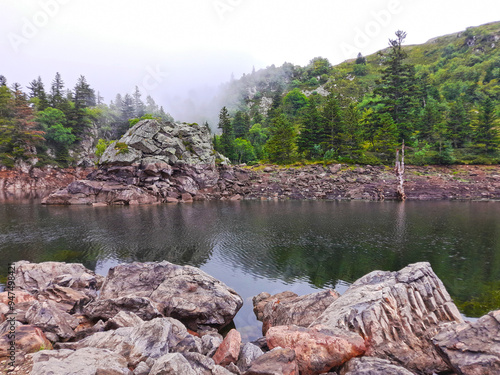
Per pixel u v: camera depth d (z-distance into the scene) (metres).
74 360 6.81
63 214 44.09
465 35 193.50
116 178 62.69
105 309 12.43
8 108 94.69
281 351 7.94
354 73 199.62
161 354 7.72
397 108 95.44
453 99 120.75
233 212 45.78
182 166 69.31
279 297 14.84
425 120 85.88
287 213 44.09
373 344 8.63
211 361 7.61
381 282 11.40
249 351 8.70
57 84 138.12
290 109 156.75
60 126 108.25
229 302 13.30
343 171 74.62
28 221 37.88
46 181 98.94
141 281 14.87
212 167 73.44
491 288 16.00
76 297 13.52
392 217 39.53
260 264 20.92
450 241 26.73
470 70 138.88
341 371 7.71
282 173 78.19
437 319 9.71
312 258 22.22
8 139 90.06
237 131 129.38
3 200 63.81
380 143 85.44
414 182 67.06
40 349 8.05
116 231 31.73
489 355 6.43
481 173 70.44
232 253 23.67
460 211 43.69
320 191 65.62
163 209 50.00
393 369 6.91
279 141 89.69
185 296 13.41
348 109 94.25
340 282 17.53
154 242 27.03
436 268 19.42
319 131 89.06
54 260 21.67
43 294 13.60
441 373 7.56
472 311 13.36
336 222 36.62
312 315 11.48
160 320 9.06
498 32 167.50
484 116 80.38
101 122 147.38
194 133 77.19
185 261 21.69
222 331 12.66
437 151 82.44
